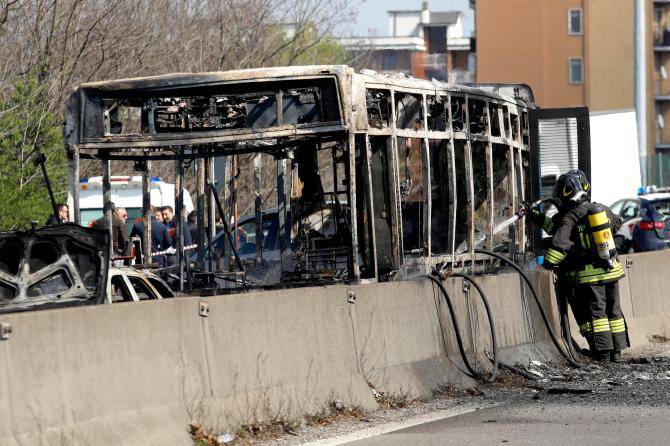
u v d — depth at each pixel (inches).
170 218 1835.6
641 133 3344.0
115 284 912.9
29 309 834.8
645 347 1453.0
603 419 844.0
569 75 7032.5
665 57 7485.2
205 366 774.5
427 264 1337.4
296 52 3137.3
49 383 663.8
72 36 2316.7
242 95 1235.2
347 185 1262.3
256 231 1373.0
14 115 2016.5
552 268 1270.9
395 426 843.4
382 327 968.9
